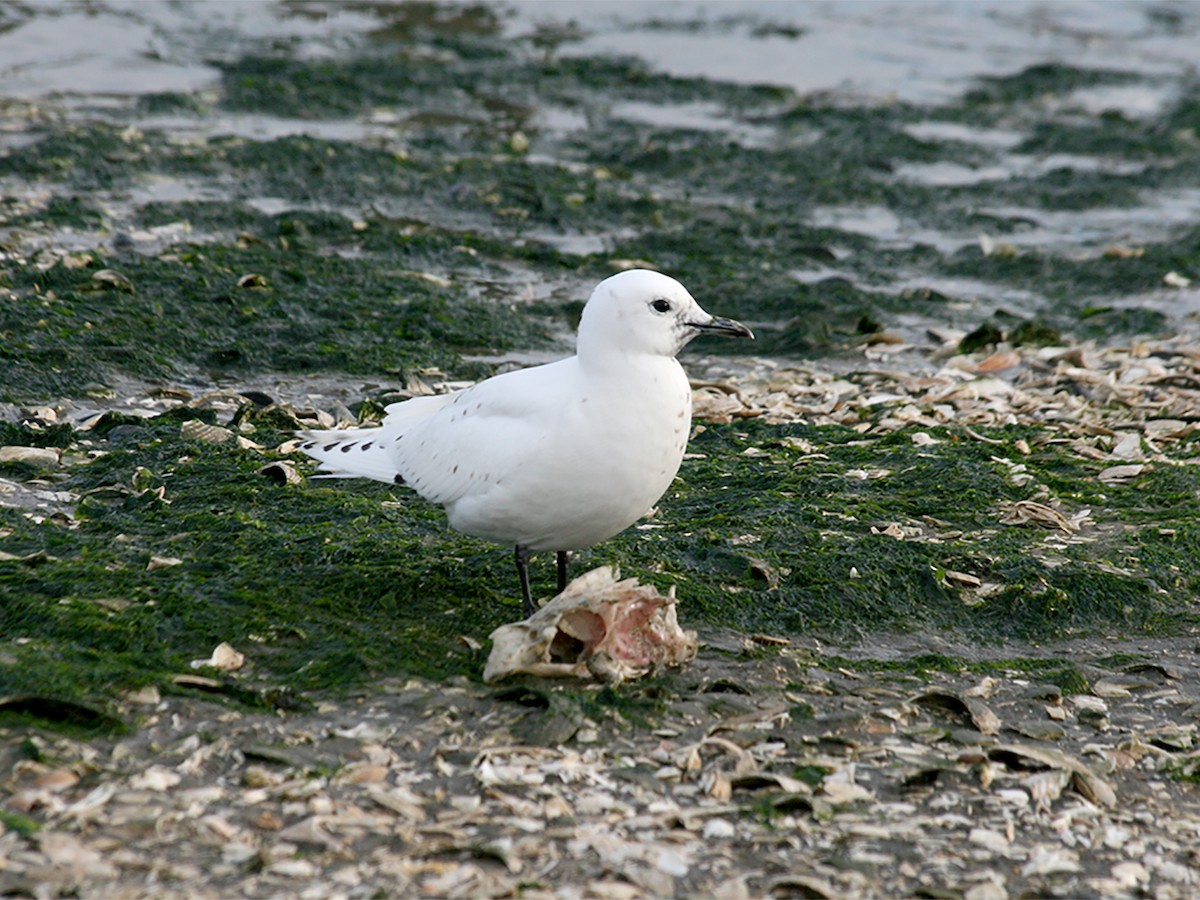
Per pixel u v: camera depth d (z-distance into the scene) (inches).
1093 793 336.5
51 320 639.1
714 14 1443.2
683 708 360.8
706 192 960.9
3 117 956.0
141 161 893.2
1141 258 845.2
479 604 410.3
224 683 350.6
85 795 303.6
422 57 1227.9
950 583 440.8
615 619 369.7
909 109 1170.0
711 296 768.3
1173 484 522.0
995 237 903.1
